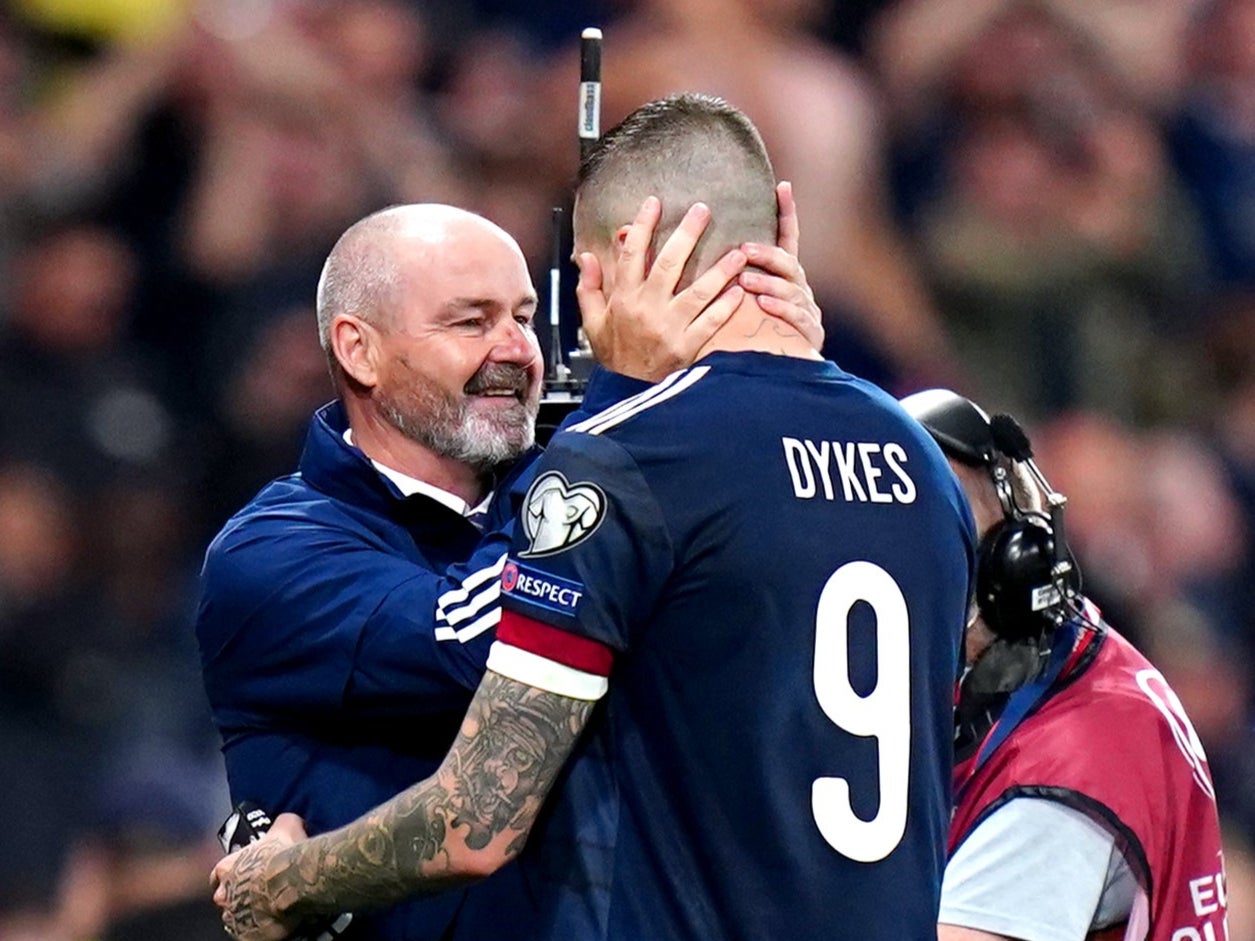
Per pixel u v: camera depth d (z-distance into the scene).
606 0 31.50
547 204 29.08
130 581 27.17
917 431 11.40
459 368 12.61
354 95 29.78
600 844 10.72
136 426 27.92
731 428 10.75
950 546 11.27
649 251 11.13
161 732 25.98
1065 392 30.56
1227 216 32.94
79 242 28.47
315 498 12.79
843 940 10.65
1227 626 29.84
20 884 19.58
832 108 30.44
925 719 11.04
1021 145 31.31
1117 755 12.24
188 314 28.83
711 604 10.62
